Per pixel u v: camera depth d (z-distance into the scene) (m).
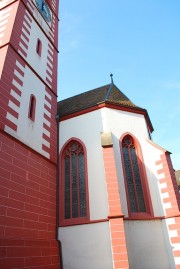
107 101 15.98
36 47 16.81
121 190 13.23
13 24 14.77
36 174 12.55
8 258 9.20
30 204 11.44
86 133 15.48
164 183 13.44
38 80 15.62
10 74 12.88
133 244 11.87
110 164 12.70
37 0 19.25
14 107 12.37
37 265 10.52
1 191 9.95
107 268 11.35
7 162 10.73
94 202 13.12
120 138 15.00
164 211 12.93
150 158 14.62
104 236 12.06
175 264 11.64
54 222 12.93
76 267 11.85
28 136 12.86
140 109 16.64
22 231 10.45
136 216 12.76
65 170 15.08
